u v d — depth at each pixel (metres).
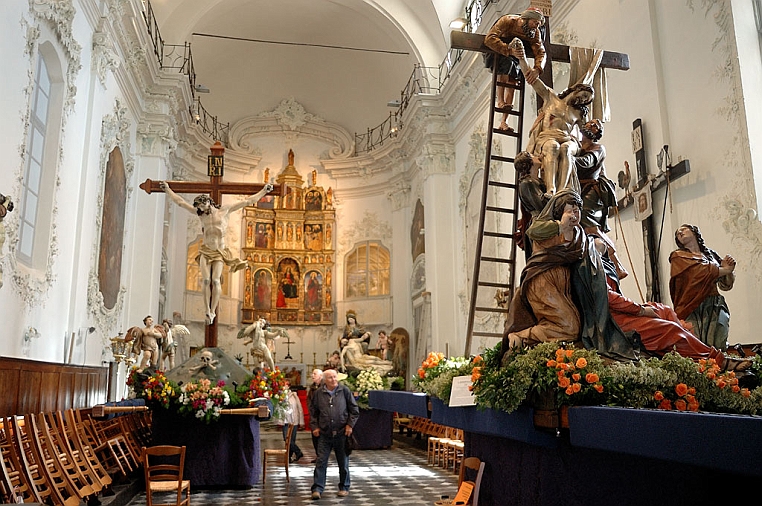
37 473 6.17
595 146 5.32
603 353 4.14
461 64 16.20
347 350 16.33
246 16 21.25
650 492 3.70
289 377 22.02
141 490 8.30
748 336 6.96
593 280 4.31
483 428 4.76
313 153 24.97
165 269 19.03
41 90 9.51
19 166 8.13
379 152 22.89
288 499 7.71
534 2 6.11
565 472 4.13
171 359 12.70
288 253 23.73
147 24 15.06
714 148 7.59
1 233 6.57
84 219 11.05
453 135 18.45
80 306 10.95
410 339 21.12
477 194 16.31
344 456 8.02
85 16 10.91
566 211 4.34
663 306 4.77
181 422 8.40
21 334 8.43
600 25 10.19
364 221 23.81
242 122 24.12
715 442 2.49
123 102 14.50
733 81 7.34
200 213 9.59
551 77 5.90
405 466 11.01
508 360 4.40
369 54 23.02
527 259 5.24
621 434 3.14
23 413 6.40
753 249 6.91
